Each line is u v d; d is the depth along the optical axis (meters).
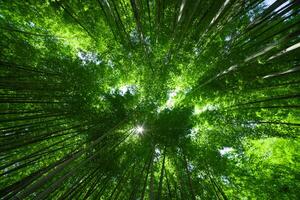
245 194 8.70
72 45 11.23
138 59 11.27
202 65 9.49
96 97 10.02
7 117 6.72
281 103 7.58
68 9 10.64
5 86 6.14
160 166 10.49
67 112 8.66
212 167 9.64
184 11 7.66
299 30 4.20
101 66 10.83
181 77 10.44
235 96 8.65
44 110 7.61
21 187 4.71
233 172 9.35
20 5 8.62
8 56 7.22
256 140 9.99
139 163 10.02
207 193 8.95
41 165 8.39
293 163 8.31
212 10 8.95
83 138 9.52
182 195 8.42
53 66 9.23
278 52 5.41
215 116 9.88
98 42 11.01
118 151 9.99
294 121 8.33
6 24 8.31
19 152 7.31
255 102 8.06
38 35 9.65
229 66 7.82
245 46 7.90
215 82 9.10
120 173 9.00
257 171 9.05
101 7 9.59
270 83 7.34
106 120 10.22
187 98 10.34
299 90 6.92
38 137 6.68
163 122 10.74
